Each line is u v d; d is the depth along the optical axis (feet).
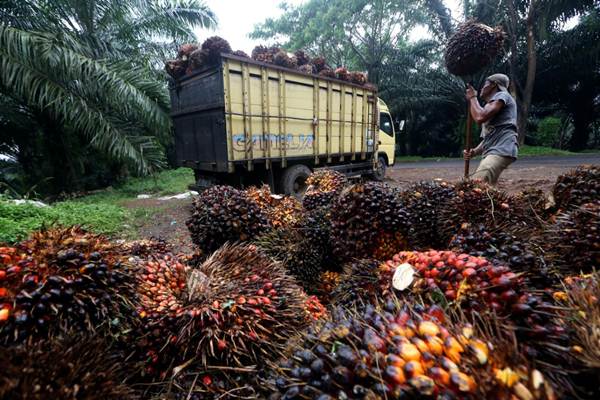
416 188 9.11
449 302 3.84
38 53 23.39
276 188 24.13
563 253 5.62
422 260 4.59
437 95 72.33
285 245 8.23
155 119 29.45
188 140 22.94
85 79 25.59
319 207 9.94
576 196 7.88
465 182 8.34
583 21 56.65
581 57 58.80
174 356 4.48
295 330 4.81
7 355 2.87
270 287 5.12
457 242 5.71
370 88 29.63
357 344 3.09
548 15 53.11
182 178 41.93
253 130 20.67
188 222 8.66
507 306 3.62
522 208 7.72
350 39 70.18
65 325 3.67
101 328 4.02
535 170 34.83
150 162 30.60
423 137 82.69
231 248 6.18
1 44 22.65
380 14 66.18
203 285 4.96
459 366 2.58
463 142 71.51
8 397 2.59
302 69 23.41
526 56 62.49
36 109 29.96
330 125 26.08
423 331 2.87
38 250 4.06
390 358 2.72
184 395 4.21
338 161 28.32
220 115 19.38
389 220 7.05
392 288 4.57
